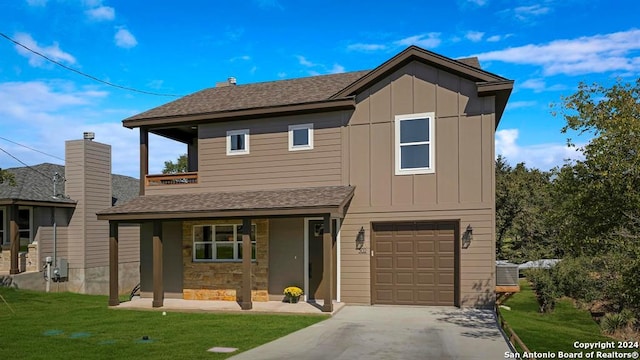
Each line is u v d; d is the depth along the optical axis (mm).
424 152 14445
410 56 14453
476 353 8922
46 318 13320
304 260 15211
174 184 16969
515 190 23688
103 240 23844
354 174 15062
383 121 14891
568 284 15742
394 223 14562
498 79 13578
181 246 16438
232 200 14969
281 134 15969
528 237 23766
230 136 16531
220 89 19844
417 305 14219
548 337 11688
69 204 22469
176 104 18375
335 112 15422
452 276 14031
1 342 10266
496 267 13828
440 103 14383
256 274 15508
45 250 21750
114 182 29312
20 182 22297
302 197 14227
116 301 15289
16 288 20047
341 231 14945
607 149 9273
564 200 11039
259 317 12953
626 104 9477
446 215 14078
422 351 9109
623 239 9656
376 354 8914
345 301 14766
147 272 17016
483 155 13891
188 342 10102
